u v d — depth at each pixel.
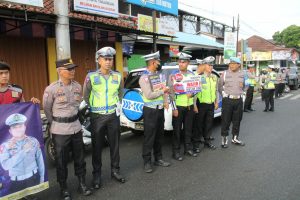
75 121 4.20
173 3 12.67
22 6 7.20
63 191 4.19
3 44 9.05
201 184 4.58
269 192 4.24
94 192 4.39
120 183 4.70
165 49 17.47
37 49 9.94
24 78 9.62
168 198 4.14
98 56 4.52
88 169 5.38
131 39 13.87
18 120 3.76
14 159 3.74
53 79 10.31
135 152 6.32
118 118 4.71
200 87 5.87
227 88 6.55
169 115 6.49
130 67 14.97
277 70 16.56
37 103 3.93
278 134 7.71
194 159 5.80
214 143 6.98
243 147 6.57
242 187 4.43
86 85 4.51
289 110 12.03
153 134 5.14
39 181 3.97
